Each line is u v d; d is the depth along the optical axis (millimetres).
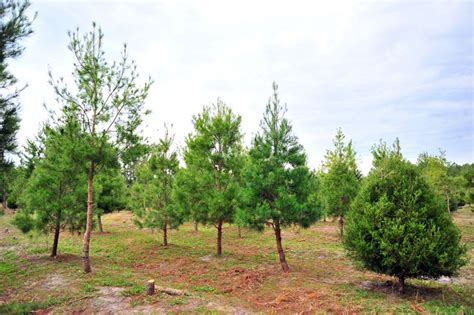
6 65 8414
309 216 11703
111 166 11805
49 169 13711
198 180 14742
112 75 11438
